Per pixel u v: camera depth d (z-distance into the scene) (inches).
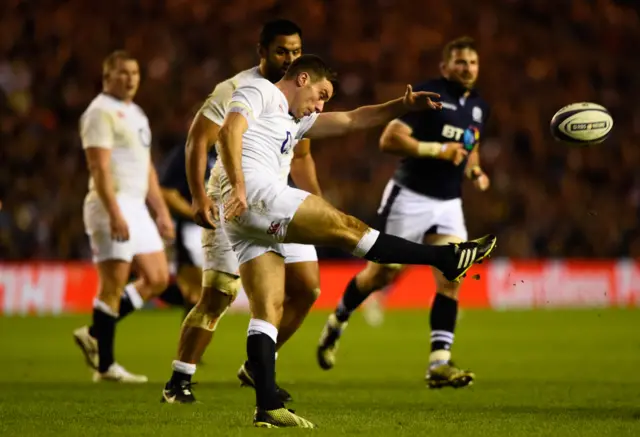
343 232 709.9
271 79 919.0
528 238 3228.3
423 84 1175.0
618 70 3912.4
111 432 681.6
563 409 856.9
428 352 1628.9
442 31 3961.6
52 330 2114.9
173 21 3794.3
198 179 821.2
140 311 2930.6
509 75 3865.7
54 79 3555.6
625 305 3034.0
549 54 3937.0
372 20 3939.5
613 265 3048.7
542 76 3870.6
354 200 3240.7
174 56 3690.9
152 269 1222.9
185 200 1397.6
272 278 725.3
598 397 968.9
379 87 3786.9
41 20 3700.8
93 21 3737.7
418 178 1167.6
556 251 3223.4
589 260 3203.7
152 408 850.8
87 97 3518.7
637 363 1396.4
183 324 900.6
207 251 882.8
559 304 3016.7
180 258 1419.8
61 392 1018.7
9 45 3636.8
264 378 708.7
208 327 895.1
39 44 3649.1
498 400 946.1
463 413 822.5
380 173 3376.0
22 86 3503.9
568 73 3890.3
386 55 3865.7
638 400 937.5
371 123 833.5
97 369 1169.4
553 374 1242.0
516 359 1466.5
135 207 1214.3
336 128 828.6
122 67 1194.0
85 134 1172.5
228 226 732.7
